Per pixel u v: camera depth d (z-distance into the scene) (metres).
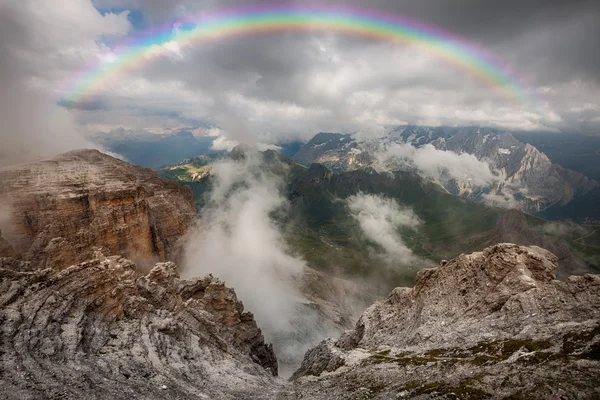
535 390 32.12
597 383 31.00
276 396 52.19
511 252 75.06
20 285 50.94
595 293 53.97
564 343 42.69
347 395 47.22
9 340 40.12
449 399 34.69
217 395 47.16
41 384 33.66
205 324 85.31
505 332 54.12
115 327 58.62
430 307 79.56
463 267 83.88
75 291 56.66
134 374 44.97
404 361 57.31
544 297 58.97
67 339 46.03
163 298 83.62
